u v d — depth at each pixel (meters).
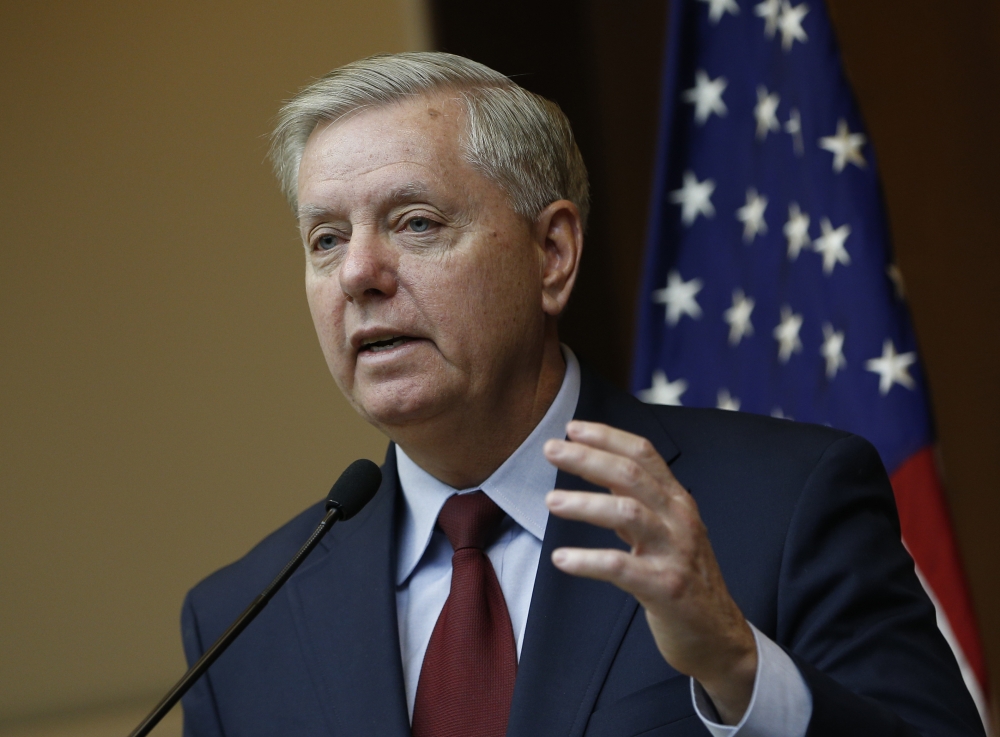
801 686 1.84
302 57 5.50
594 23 5.18
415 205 2.44
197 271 5.41
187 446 5.28
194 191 5.45
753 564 2.33
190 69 5.52
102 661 5.06
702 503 2.48
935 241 4.93
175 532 5.21
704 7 4.42
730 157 4.32
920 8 5.01
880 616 2.25
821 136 4.15
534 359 2.59
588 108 5.15
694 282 4.30
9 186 5.33
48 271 5.32
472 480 2.62
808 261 4.12
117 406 5.28
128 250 5.38
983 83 4.92
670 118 4.38
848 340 3.99
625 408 2.75
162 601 5.15
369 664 2.44
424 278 2.42
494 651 2.36
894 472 3.85
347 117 2.53
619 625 2.30
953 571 3.74
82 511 5.18
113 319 5.33
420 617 2.54
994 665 4.70
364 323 2.43
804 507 2.36
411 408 2.43
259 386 5.35
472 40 5.19
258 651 2.66
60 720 4.93
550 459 1.73
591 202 5.11
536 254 2.62
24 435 5.18
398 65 2.56
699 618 1.76
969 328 4.88
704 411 2.77
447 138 2.49
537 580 2.40
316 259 2.56
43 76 5.41
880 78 5.00
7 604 5.04
